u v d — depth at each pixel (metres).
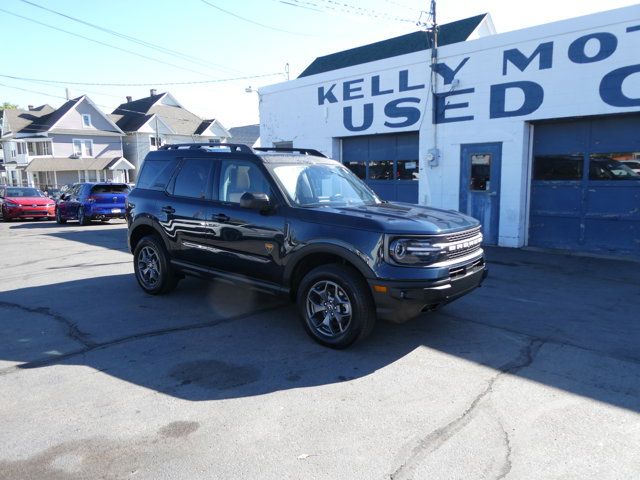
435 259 4.29
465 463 2.86
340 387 3.86
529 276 7.70
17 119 48.66
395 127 12.18
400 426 3.28
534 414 3.42
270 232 4.97
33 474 2.78
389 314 4.29
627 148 9.02
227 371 4.17
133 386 3.89
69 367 4.26
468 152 10.87
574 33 9.00
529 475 2.75
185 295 6.64
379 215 4.65
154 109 51.47
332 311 4.64
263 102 15.62
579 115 9.13
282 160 5.44
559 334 5.04
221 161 5.68
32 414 3.45
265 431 3.22
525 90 9.77
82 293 6.82
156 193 6.44
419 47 18.20
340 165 6.17
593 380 3.96
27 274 8.32
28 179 47.16
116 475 2.77
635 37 8.35
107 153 48.41
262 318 5.60
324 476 2.75
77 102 46.09
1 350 4.66
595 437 3.13
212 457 2.94
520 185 10.10
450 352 4.57
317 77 13.83
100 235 14.30
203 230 5.66
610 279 7.48
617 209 9.25
